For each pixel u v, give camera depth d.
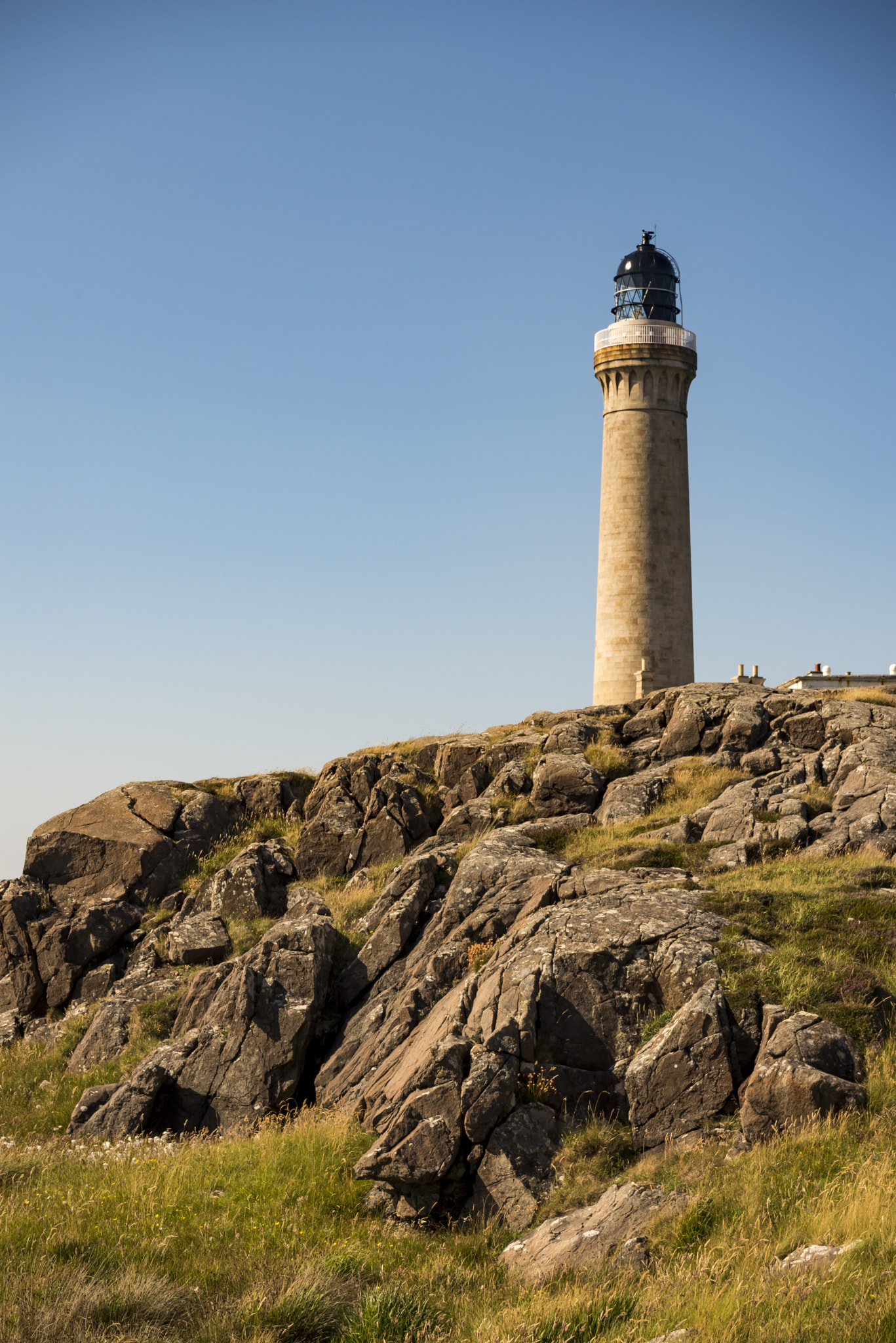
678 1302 10.96
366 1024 23.44
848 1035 15.98
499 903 23.77
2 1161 19.52
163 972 28.48
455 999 20.16
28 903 31.12
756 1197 13.07
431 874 27.16
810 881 21.64
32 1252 13.89
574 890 22.42
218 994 24.00
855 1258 10.59
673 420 58.44
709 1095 15.75
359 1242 14.97
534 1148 16.33
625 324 58.34
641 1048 16.84
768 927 19.20
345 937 26.55
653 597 56.84
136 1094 22.41
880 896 20.31
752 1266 11.41
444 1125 16.41
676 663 56.97
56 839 32.81
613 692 56.75
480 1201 16.00
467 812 31.48
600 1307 11.36
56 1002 29.38
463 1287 13.33
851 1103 14.67
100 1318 11.84
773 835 25.64
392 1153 16.25
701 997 16.77
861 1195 12.16
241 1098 22.20
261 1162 18.03
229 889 30.81
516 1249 14.26
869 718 31.33
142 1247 14.47
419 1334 11.66
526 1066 17.42
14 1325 11.33
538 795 31.52
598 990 18.09
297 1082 22.48
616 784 31.28
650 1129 15.92
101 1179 18.19
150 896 32.06
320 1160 17.75
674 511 57.94
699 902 20.34
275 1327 11.88
